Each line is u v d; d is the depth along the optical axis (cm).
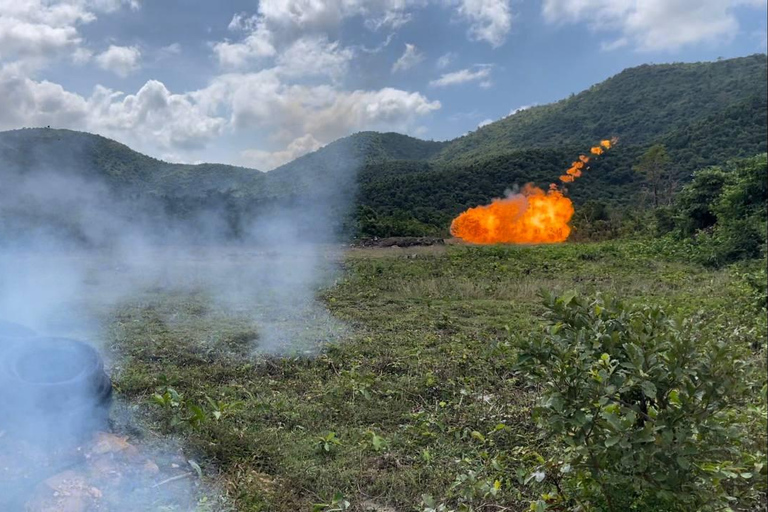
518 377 513
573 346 261
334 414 416
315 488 312
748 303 848
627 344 254
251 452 338
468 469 343
